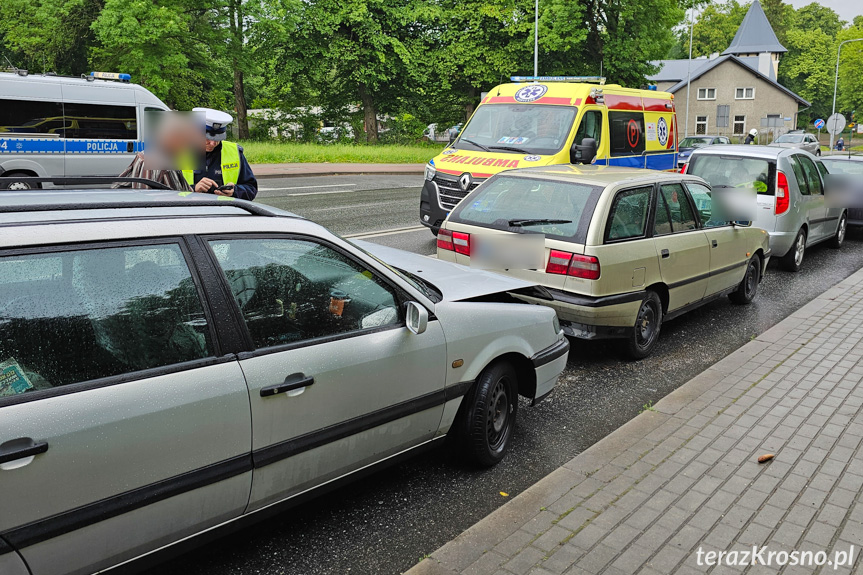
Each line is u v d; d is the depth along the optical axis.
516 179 6.69
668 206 6.74
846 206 12.34
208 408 2.80
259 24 33.75
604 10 36.66
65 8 32.16
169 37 30.72
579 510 3.74
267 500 3.15
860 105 78.81
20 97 13.62
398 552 3.45
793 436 4.69
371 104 41.69
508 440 4.47
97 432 2.50
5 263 2.44
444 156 10.78
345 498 3.93
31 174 13.95
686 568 3.27
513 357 4.36
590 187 6.18
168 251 2.84
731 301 8.62
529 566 3.26
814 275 10.45
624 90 12.23
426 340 3.69
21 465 2.33
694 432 4.74
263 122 42.78
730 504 3.83
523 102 11.41
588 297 5.80
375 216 13.78
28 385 2.41
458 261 6.53
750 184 9.92
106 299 2.64
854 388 5.58
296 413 3.13
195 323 2.85
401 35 41.06
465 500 3.95
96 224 2.67
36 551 2.40
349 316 3.40
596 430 4.94
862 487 4.04
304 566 3.31
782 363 6.18
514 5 38.62
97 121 14.70
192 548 2.96
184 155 5.25
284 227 3.23
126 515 2.62
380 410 3.51
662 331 7.41
